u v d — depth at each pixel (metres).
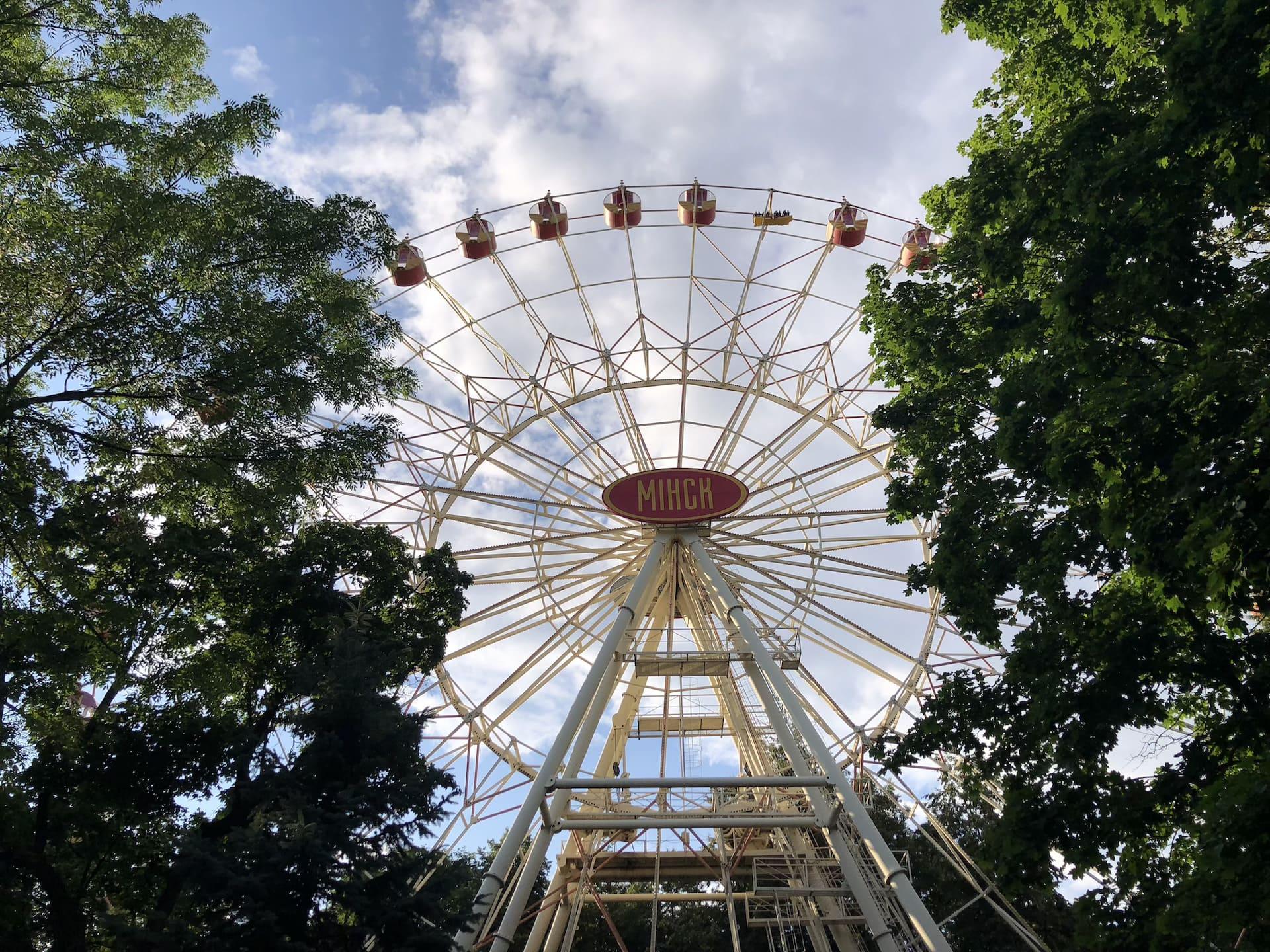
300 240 20.12
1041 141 17.25
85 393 18.41
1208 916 12.60
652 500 31.55
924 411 19.94
